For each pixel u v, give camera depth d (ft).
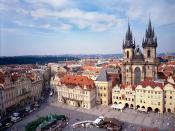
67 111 499.51
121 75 654.94
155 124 413.39
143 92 495.82
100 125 401.08
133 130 385.50
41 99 624.18
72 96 547.49
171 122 422.41
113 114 473.67
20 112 497.46
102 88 545.03
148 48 573.74
